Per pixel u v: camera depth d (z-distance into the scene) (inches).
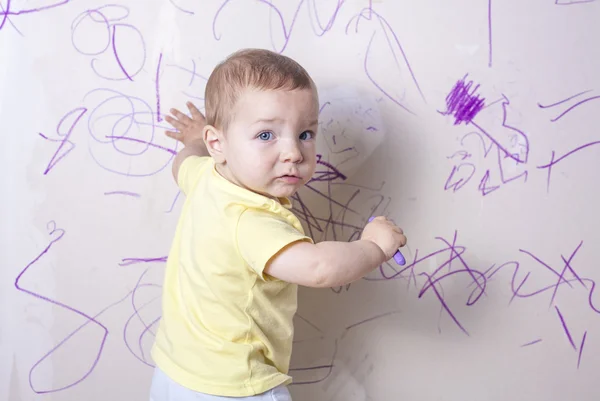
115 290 37.2
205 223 29.1
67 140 35.7
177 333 29.7
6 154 35.5
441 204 37.6
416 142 37.1
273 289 29.5
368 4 35.9
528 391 39.2
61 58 35.0
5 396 37.3
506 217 37.9
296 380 39.0
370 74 36.4
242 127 27.3
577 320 38.9
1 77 34.9
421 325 38.8
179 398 28.6
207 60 35.8
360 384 39.2
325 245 26.3
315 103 27.9
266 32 35.8
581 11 36.7
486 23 36.4
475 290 38.4
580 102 37.2
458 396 39.2
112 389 38.1
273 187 28.1
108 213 36.6
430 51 36.4
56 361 37.5
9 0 34.4
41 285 36.7
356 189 37.3
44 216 36.2
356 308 38.6
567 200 37.9
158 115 36.0
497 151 37.3
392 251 27.8
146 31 35.3
